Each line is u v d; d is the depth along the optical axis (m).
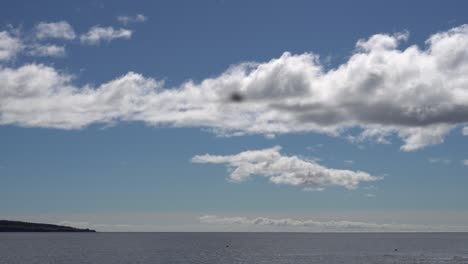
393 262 143.50
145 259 151.88
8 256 161.25
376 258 157.88
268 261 147.38
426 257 160.88
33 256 161.88
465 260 149.00
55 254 171.12
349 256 166.62
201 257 160.62
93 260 148.12
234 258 157.50
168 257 160.00
